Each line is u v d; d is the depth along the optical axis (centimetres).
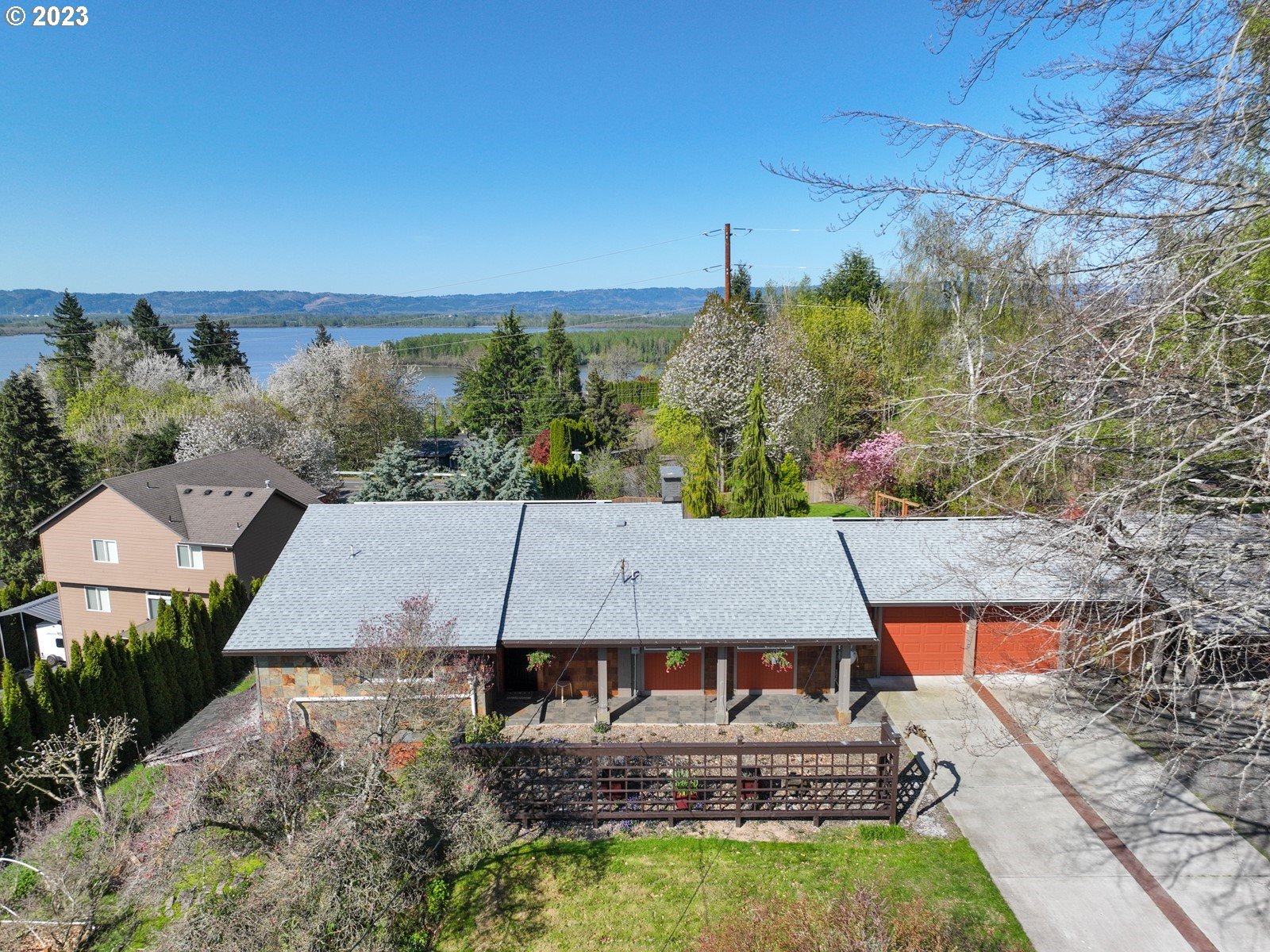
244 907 907
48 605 2820
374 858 1009
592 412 5378
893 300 3303
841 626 1541
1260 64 659
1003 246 788
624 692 1684
